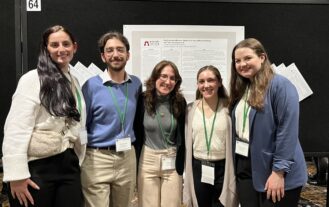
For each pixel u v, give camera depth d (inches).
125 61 79.2
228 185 81.8
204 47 101.4
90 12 98.0
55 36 67.3
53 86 65.6
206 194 86.4
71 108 67.4
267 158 72.4
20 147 62.9
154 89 84.7
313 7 102.7
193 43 101.1
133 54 100.0
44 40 68.3
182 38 100.7
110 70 80.4
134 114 84.1
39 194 65.4
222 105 85.4
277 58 103.3
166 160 85.1
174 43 100.7
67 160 68.4
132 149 83.9
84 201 81.0
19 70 96.8
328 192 107.9
